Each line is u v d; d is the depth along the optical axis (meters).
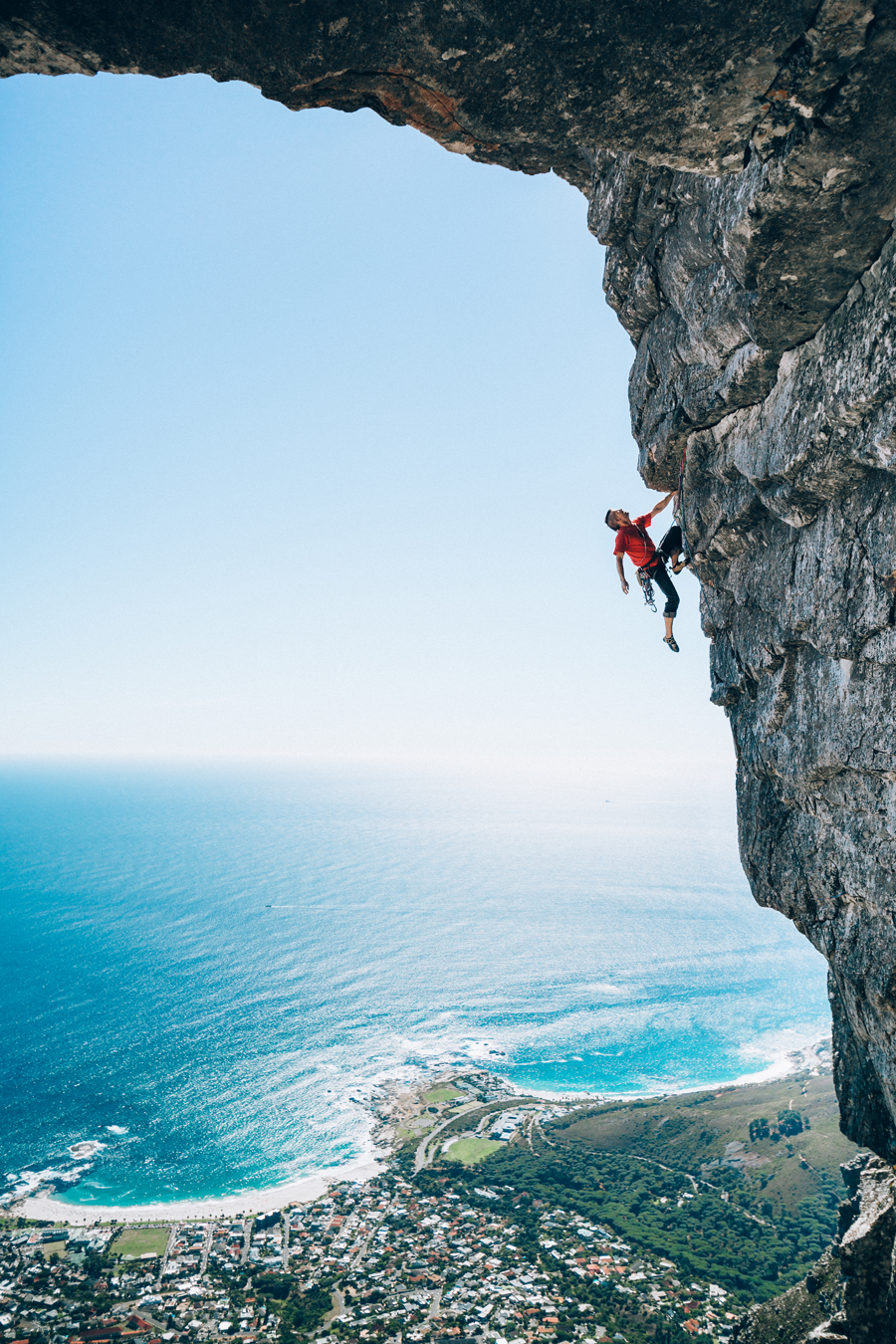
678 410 8.62
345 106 4.30
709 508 8.86
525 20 3.57
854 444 5.91
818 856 7.96
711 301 7.05
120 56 3.61
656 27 3.67
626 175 7.67
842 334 5.76
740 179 5.32
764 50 3.87
